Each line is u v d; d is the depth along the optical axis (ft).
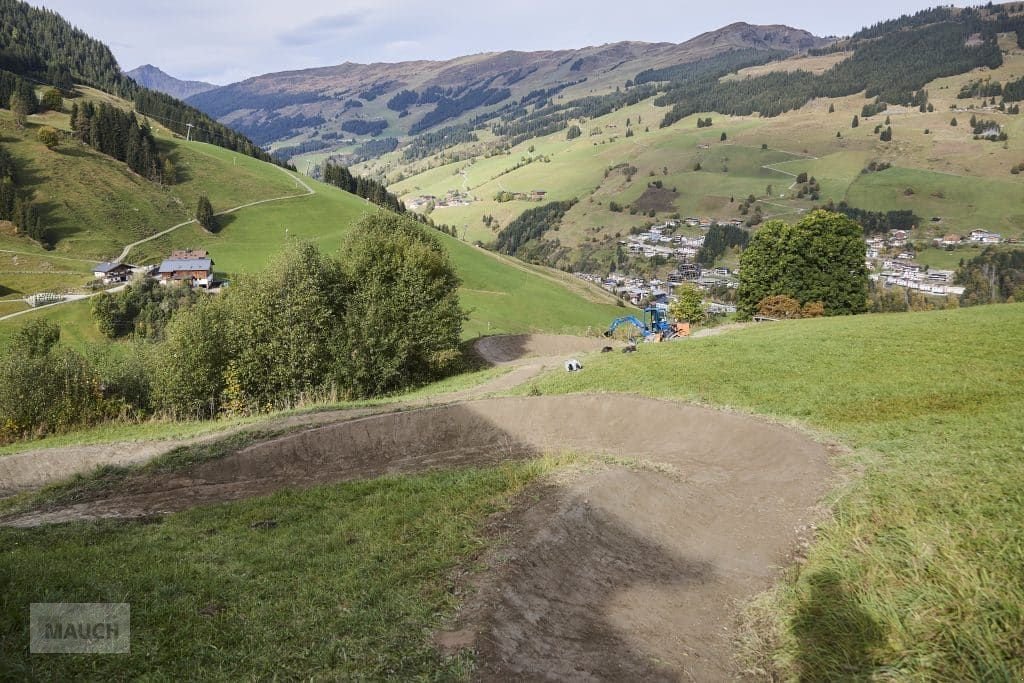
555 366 143.13
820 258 215.31
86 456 92.43
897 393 82.74
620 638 35.12
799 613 36.42
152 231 444.14
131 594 37.11
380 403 120.47
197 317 144.46
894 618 33.04
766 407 84.89
